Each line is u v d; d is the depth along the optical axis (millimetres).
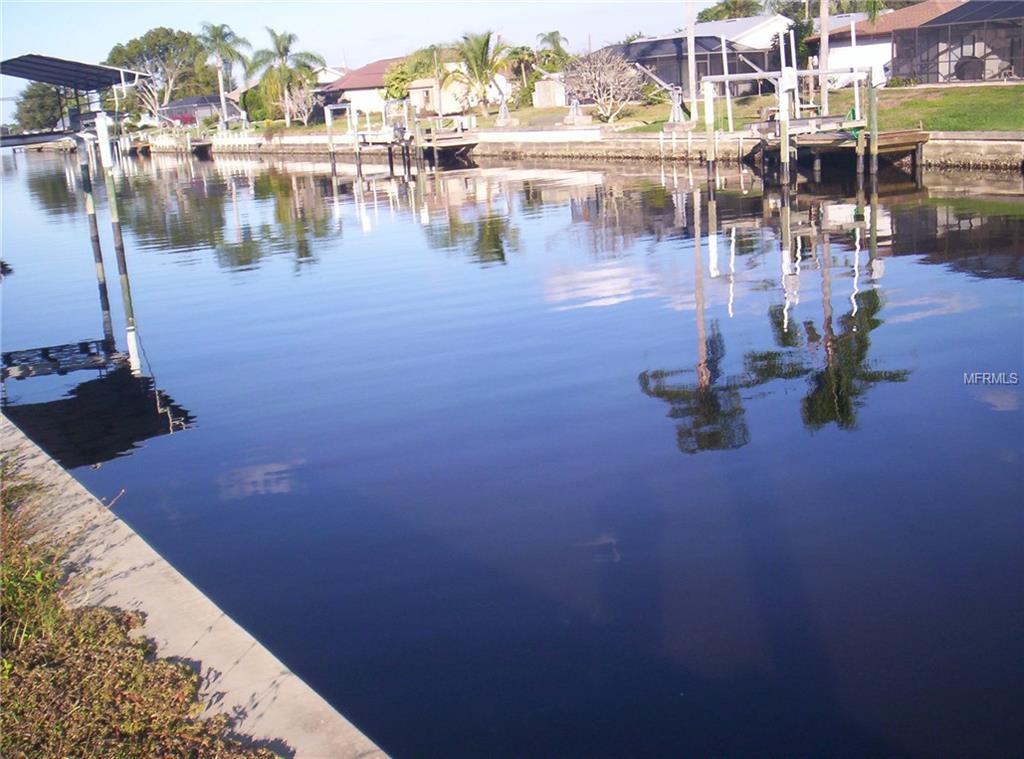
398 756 5320
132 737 4668
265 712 4836
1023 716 5414
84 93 20844
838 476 8664
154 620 5695
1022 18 39750
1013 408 10039
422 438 10289
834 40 51562
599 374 12062
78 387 13328
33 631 5605
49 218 36875
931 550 7262
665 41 53844
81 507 7375
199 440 10812
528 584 7090
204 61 93688
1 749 4605
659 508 8227
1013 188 26156
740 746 5297
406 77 67188
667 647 6203
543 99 66750
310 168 55906
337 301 17672
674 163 41344
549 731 5473
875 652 6047
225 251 25000
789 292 15727
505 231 24922
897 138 30062
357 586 7227
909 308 14242
